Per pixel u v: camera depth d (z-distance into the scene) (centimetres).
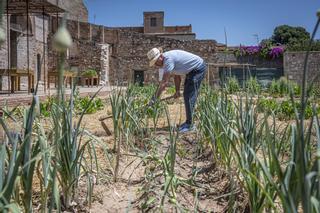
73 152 257
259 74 2727
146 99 663
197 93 556
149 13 4384
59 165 257
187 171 374
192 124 555
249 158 248
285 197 155
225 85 434
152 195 294
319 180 146
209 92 518
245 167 234
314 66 2577
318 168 149
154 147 407
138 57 2816
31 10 1116
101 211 277
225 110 390
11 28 1700
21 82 1769
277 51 2680
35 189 296
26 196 199
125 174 355
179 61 544
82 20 3125
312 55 2580
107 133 501
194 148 463
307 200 131
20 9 1108
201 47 2747
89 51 2711
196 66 555
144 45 2811
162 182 321
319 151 148
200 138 451
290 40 5097
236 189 296
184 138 503
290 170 172
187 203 289
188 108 555
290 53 2608
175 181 289
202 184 335
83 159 336
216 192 313
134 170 366
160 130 550
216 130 351
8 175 166
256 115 284
